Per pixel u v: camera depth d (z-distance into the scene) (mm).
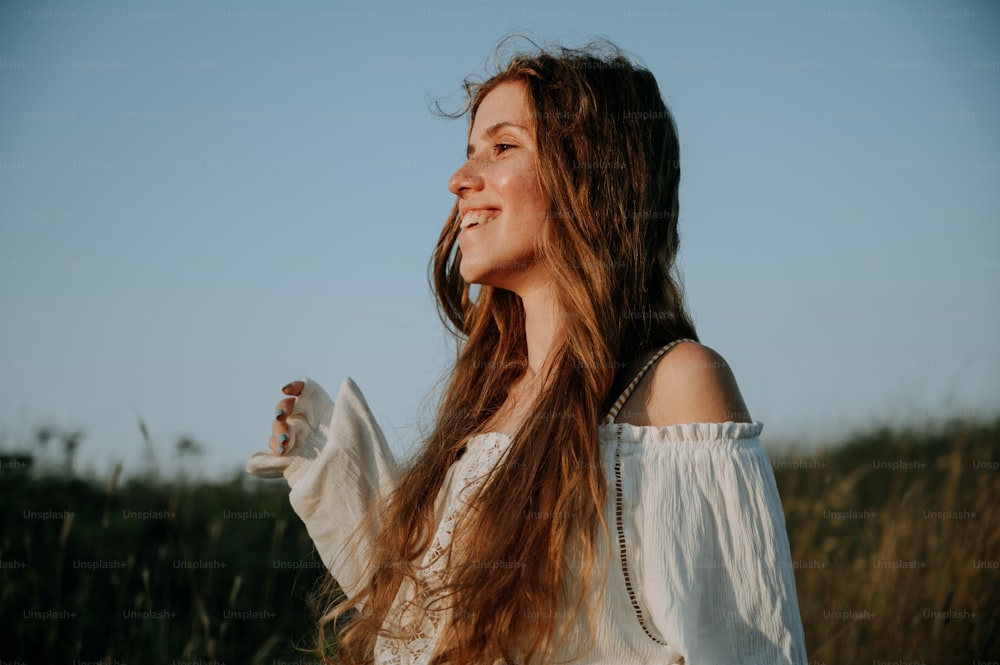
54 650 3668
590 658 1478
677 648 1393
